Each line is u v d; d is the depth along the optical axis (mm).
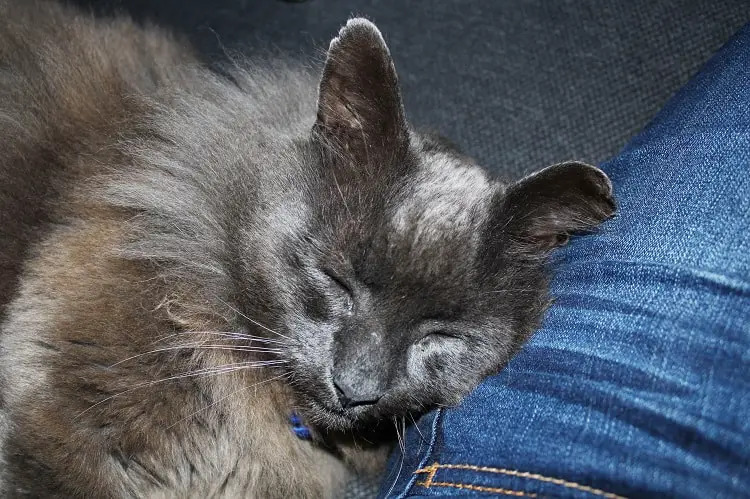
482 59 622
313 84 495
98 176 457
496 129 615
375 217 435
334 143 449
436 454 411
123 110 481
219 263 453
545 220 450
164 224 455
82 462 424
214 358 447
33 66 496
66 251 443
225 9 625
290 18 622
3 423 432
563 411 384
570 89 617
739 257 383
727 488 348
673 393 368
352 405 426
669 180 433
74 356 427
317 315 435
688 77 611
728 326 372
